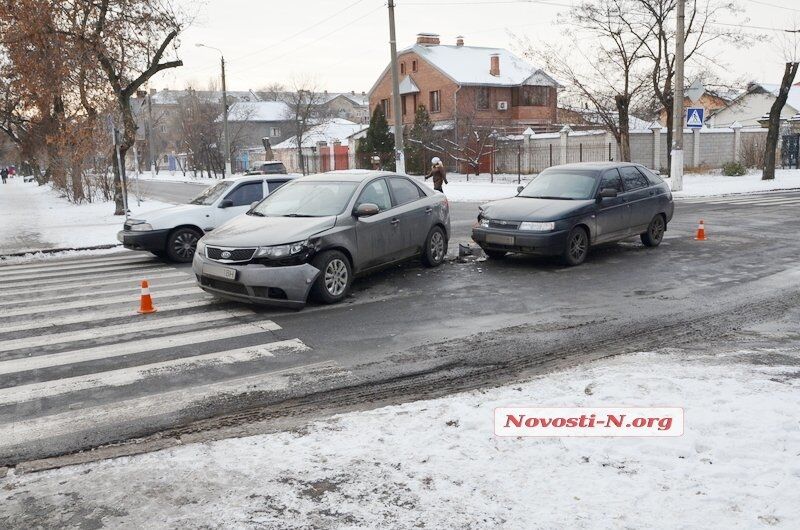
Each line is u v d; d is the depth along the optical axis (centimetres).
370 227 888
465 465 384
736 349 610
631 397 473
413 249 993
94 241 1555
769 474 360
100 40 1969
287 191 940
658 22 3197
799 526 313
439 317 754
